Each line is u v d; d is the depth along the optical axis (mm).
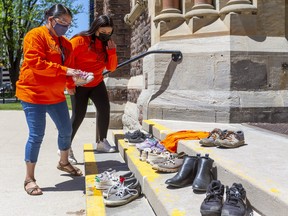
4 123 11852
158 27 6344
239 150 3447
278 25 5789
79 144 7586
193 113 5770
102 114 5348
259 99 5570
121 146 5105
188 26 6164
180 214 2482
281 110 5590
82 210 3598
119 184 3488
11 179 4719
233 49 5586
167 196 2855
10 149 6996
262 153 3305
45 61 3779
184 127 5137
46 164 5574
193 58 5902
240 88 5617
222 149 3506
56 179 4707
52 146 7273
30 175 4156
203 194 2889
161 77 6230
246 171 2662
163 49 6164
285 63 5691
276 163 2912
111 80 10711
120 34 10852
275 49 5676
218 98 5609
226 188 2557
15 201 3857
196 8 6020
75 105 5113
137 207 3283
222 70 5641
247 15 5703
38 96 3977
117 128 10625
